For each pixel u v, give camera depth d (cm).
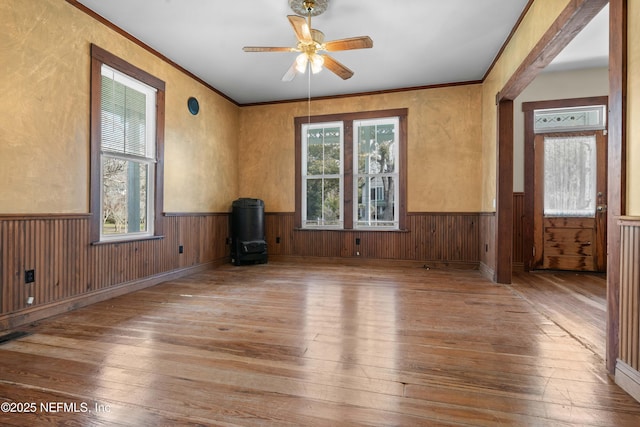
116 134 351
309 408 151
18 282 255
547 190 489
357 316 279
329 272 477
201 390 165
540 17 276
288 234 576
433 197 511
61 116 289
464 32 354
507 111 398
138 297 342
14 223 252
